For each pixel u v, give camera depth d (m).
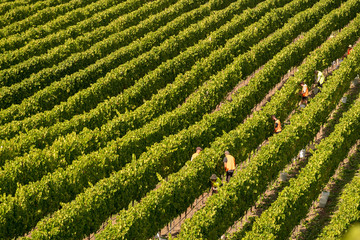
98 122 137.50
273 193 115.44
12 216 94.44
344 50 185.88
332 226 90.50
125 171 106.44
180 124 134.25
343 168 122.94
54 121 138.25
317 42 190.38
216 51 174.75
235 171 120.12
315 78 160.50
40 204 100.19
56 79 167.75
